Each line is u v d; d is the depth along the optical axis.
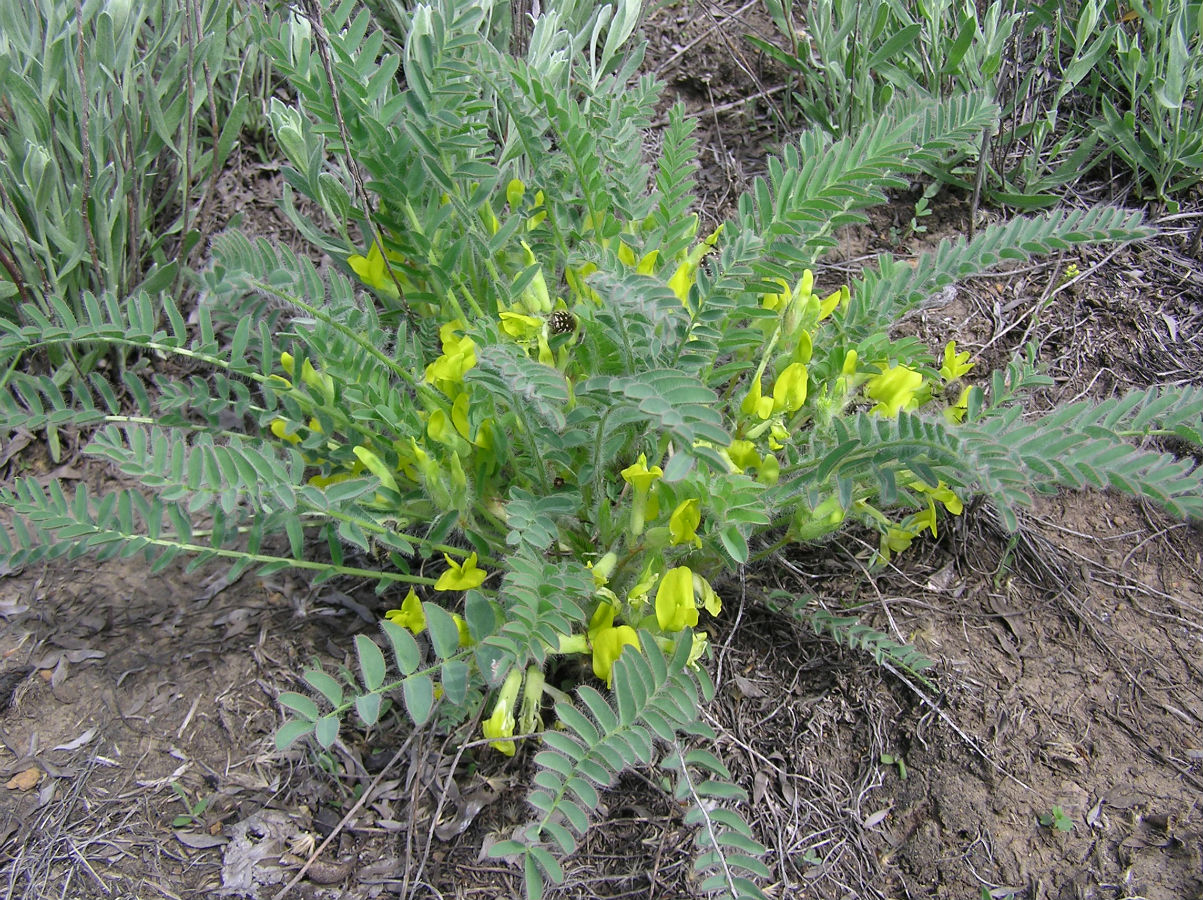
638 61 0.48
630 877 0.36
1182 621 0.42
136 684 0.42
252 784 0.39
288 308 0.39
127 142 0.48
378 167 0.36
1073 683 0.40
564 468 0.39
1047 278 0.53
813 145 0.37
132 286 0.51
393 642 0.27
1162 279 0.52
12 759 0.40
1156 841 0.36
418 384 0.36
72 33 0.48
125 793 0.39
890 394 0.36
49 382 0.37
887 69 0.56
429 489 0.35
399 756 0.39
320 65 0.35
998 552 0.44
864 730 0.40
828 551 0.45
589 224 0.40
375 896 0.36
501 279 0.38
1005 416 0.29
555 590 0.30
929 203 0.58
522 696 0.39
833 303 0.37
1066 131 0.59
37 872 0.36
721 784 0.30
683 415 0.25
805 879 0.36
